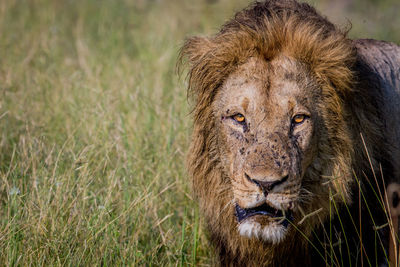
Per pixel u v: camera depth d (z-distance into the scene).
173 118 11.60
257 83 7.43
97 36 18.42
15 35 17.19
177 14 19.89
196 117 8.10
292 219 7.39
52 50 16.47
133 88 13.39
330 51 7.61
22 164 9.56
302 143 7.32
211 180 8.15
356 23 19.52
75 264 8.12
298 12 8.01
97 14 20.22
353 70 7.89
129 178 9.92
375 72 8.62
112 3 20.94
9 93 12.82
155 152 10.95
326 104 7.62
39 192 8.90
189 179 8.60
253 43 7.62
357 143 7.80
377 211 8.13
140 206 9.39
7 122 11.70
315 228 7.98
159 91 12.95
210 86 7.90
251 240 8.12
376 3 23.28
